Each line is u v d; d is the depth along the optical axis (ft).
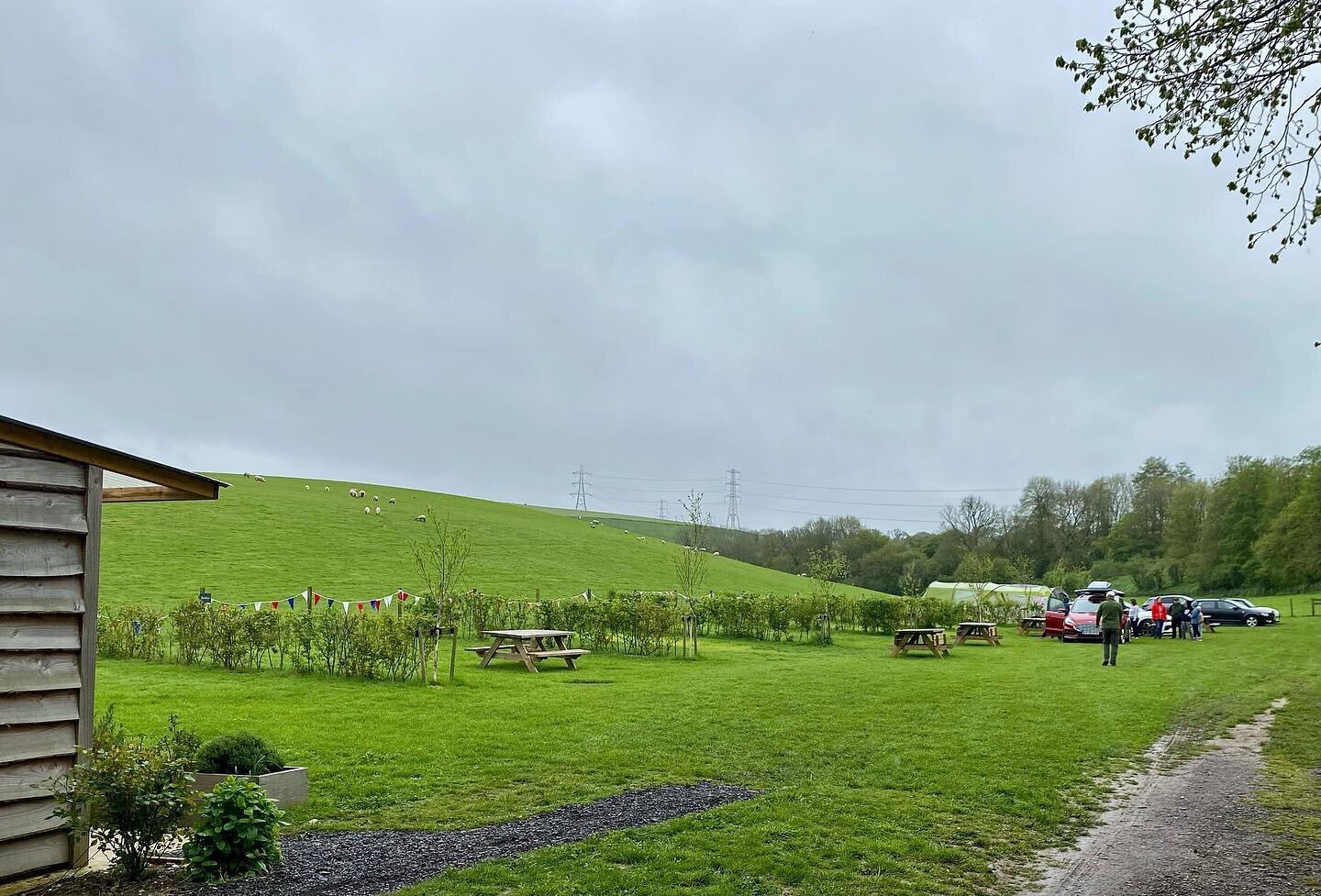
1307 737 45.68
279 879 22.80
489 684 63.77
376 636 65.72
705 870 23.39
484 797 31.32
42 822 23.75
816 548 314.35
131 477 26.84
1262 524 261.44
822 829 27.25
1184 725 49.24
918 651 100.53
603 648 94.43
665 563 210.18
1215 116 29.17
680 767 36.35
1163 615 134.41
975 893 22.65
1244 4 27.66
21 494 23.86
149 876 23.36
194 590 117.70
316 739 41.22
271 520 177.58
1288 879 23.85
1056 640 126.52
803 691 60.90
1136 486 319.47
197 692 56.70
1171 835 28.14
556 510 459.73
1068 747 41.75
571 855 24.54
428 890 21.70
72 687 24.81
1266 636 139.03
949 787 33.42
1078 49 30.27
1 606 23.21
